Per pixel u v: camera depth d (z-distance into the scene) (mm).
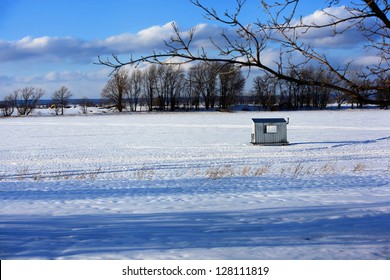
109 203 12266
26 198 13422
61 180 18938
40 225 9094
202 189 15148
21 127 67562
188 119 82062
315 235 7938
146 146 38531
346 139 44250
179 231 8352
